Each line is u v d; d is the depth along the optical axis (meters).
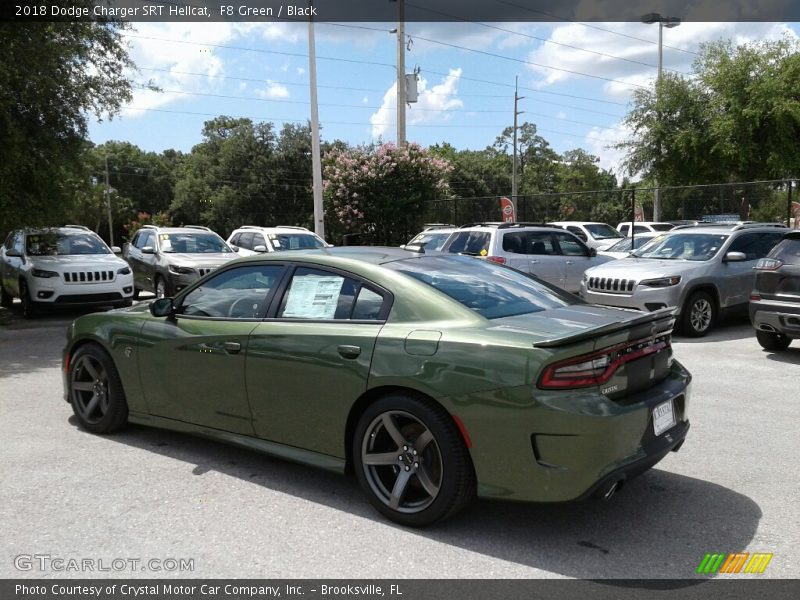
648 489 4.30
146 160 92.62
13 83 11.86
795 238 8.51
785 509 3.98
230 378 4.45
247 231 17.70
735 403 6.42
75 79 13.37
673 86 23.36
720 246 10.77
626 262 11.00
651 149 23.92
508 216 23.41
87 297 12.77
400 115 24.00
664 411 3.77
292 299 4.37
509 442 3.40
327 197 23.98
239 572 3.26
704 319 10.44
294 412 4.16
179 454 4.94
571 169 86.62
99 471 4.59
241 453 4.97
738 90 21.72
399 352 3.73
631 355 3.62
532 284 4.61
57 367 8.34
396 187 23.41
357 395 3.85
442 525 3.78
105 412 5.30
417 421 3.66
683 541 3.58
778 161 20.77
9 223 12.32
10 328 12.01
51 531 3.70
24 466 4.68
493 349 3.48
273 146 63.81
